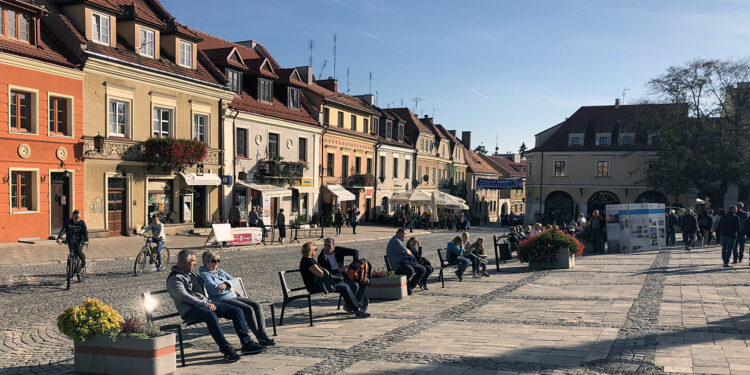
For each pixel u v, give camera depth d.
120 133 25.80
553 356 6.97
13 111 21.34
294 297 9.51
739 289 12.20
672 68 48.19
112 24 25.41
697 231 25.16
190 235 28.27
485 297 12.06
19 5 21.28
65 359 7.55
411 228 42.84
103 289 13.37
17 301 11.65
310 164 40.12
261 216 29.98
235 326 7.64
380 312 10.60
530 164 62.94
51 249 20.09
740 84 46.75
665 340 7.63
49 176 22.53
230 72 33.16
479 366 6.61
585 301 11.08
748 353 6.91
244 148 33.50
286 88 38.31
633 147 57.56
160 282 14.60
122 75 25.41
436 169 65.12
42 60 22.02
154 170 27.23
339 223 35.16
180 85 28.45
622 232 22.52
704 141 47.28
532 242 17.33
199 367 6.95
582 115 62.00
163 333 6.73
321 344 7.98
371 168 49.94
